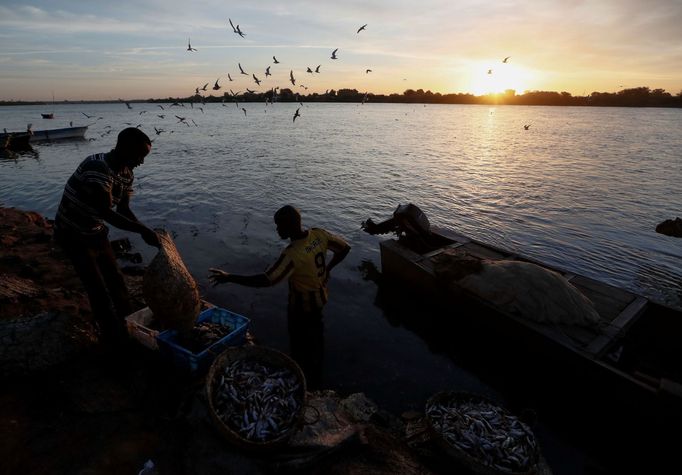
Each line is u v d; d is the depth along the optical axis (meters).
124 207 4.53
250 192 16.88
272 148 31.34
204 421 3.67
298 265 4.77
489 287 6.29
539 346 5.54
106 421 3.65
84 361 4.40
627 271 10.22
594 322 5.58
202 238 11.06
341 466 3.51
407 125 63.47
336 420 4.13
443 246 9.03
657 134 50.59
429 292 7.52
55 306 5.48
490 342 6.32
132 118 81.00
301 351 5.66
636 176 21.47
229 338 4.63
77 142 39.09
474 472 3.71
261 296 7.72
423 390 5.54
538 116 114.94
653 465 4.52
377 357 6.21
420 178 20.55
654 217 14.45
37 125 64.81
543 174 21.89
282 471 3.30
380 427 4.49
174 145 32.47
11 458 3.13
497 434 4.02
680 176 21.45
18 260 7.71
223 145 32.84
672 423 4.34
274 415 3.62
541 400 5.47
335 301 7.93
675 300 8.83
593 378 4.95
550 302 5.77
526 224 13.52
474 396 4.64
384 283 8.84
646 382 4.77
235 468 3.24
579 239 12.27
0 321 4.37
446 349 6.53
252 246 10.48
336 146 33.38
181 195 16.11
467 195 17.19
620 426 4.83
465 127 61.22
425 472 3.71
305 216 13.88
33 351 4.14
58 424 3.54
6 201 16.06
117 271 4.73
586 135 48.59
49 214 14.50
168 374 4.36
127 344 4.52
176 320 4.32
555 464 4.50
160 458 3.33
